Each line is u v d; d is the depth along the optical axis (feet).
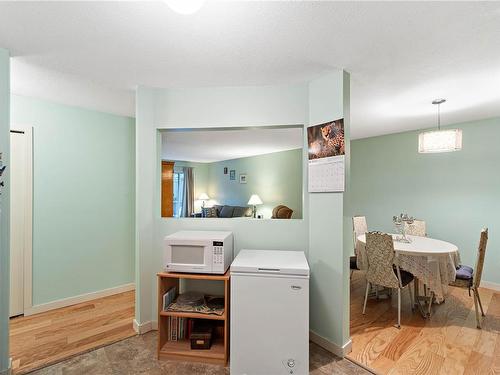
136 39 5.29
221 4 4.25
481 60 6.10
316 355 6.62
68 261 9.45
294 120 7.55
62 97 8.66
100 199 10.23
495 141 10.89
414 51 5.71
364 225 12.85
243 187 24.08
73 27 4.87
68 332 7.59
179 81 7.38
